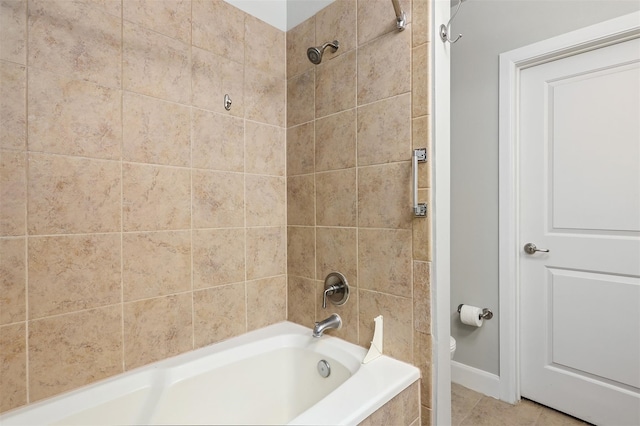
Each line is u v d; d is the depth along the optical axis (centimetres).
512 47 175
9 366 93
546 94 172
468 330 197
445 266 118
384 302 126
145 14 119
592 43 153
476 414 172
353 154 136
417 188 115
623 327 152
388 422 102
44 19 98
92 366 108
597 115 157
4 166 92
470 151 192
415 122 117
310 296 155
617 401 153
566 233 168
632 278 150
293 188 163
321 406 93
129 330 116
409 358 119
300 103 159
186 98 130
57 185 101
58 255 101
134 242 117
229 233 144
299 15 160
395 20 122
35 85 97
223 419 128
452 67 199
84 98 105
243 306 149
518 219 182
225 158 142
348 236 138
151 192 121
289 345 147
